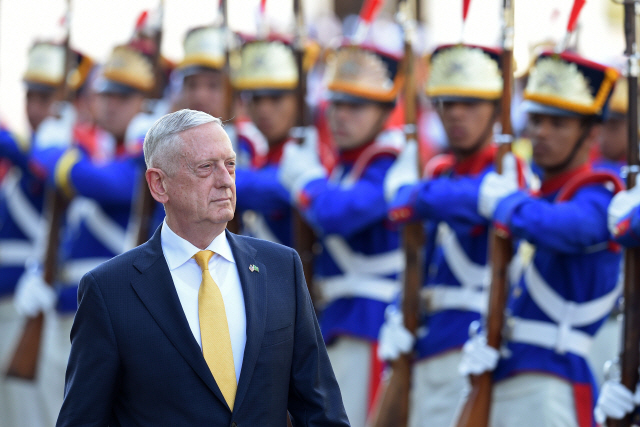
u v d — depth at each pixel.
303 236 18.38
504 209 14.34
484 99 15.88
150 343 9.62
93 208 22.91
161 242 10.14
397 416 16.19
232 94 19.72
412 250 16.23
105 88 22.86
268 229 19.62
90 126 25.50
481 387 14.42
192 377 9.62
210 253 10.05
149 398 9.62
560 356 14.21
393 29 24.38
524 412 14.30
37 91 24.38
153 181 9.98
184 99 21.80
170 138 9.81
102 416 9.67
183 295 9.94
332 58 18.59
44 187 24.62
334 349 17.89
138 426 9.68
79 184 22.03
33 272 22.61
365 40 19.05
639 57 13.73
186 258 10.00
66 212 24.28
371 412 17.38
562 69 14.67
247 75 19.41
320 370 10.37
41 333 22.09
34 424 22.98
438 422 16.08
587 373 14.17
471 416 14.36
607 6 28.70
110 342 9.62
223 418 9.62
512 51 14.95
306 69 19.19
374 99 17.94
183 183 9.76
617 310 19.45
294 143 19.05
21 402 23.05
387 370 16.78
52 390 22.94
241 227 19.59
